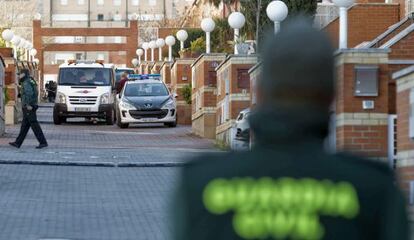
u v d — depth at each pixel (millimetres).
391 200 7562
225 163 7750
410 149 28719
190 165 7828
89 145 62688
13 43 106312
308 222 7500
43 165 47219
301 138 7867
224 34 106750
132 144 65188
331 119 8109
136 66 160875
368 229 7520
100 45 188500
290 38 8047
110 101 91812
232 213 7578
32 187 38438
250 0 78812
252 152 7840
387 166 7707
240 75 59875
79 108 90875
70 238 26516
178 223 7734
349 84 37906
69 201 34594
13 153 52531
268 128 7891
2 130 69312
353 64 37969
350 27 65812
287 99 7969
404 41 50906
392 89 39188
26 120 56531
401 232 7539
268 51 8086
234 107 59875
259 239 7516
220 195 7613
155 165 47656
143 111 85625
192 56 93875
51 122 94875
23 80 56656
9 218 30141
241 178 7660
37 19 189750
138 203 34188
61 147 59219
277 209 7551
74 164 47500
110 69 93500
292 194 7559
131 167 47219
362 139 37906
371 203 7539
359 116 37906
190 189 7703
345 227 7496
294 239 7492
